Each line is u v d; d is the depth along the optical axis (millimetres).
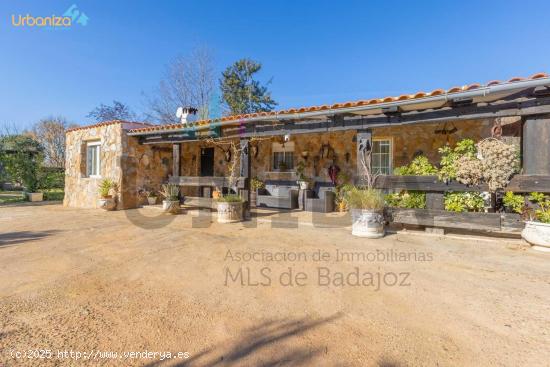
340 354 1893
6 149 14227
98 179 10148
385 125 5840
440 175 5316
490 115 4945
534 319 2326
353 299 2748
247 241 5070
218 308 2582
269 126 7223
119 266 3764
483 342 2020
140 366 1797
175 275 3430
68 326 2275
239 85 23000
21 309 2566
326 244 4824
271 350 1946
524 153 4766
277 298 2789
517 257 4031
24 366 1800
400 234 5578
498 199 5152
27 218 7801
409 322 2305
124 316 2436
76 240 5203
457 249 4457
